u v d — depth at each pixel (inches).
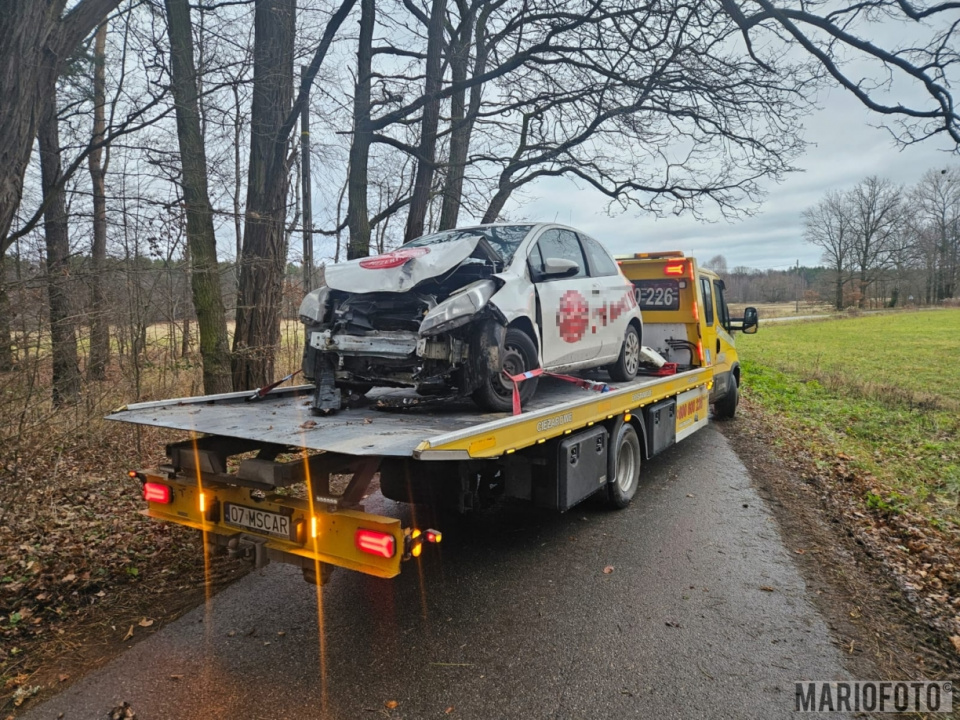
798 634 145.9
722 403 439.2
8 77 184.5
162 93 283.6
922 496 262.5
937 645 143.7
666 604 160.7
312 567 136.6
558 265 210.5
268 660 133.7
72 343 244.2
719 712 115.8
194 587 171.3
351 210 401.4
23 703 118.0
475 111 487.2
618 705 117.7
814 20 329.4
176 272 308.5
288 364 451.8
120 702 118.2
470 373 179.6
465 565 187.5
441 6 430.0
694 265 345.1
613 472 229.9
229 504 151.6
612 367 275.9
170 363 363.9
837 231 2620.6
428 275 178.9
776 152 429.7
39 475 228.8
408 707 117.1
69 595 163.5
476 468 182.9
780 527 222.5
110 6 213.5
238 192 467.8
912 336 1370.6
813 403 520.4
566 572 181.5
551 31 391.2
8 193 188.4
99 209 337.7
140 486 255.8
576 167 504.7
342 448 129.5
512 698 119.9
